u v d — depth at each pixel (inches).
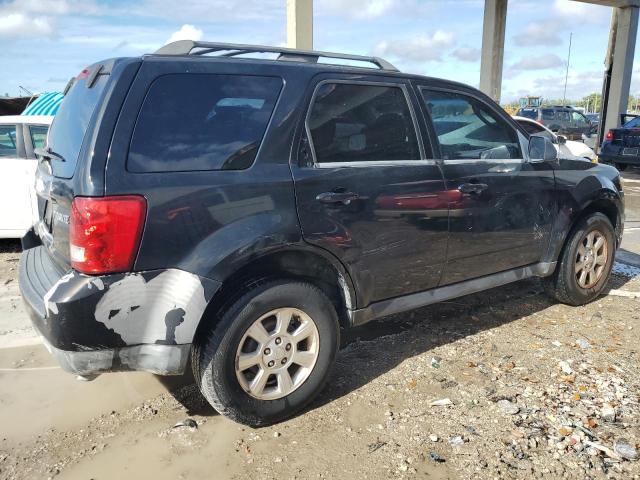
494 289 203.5
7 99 515.5
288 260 115.3
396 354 148.6
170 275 99.0
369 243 123.6
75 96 117.2
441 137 140.5
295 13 392.2
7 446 109.7
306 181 113.2
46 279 108.6
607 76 774.5
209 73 107.2
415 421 116.5
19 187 245.6
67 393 130.5
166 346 99.9
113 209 93.4
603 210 189.6
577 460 103.3
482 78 688.4
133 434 113.6
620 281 213.6
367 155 125.5
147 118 99.3
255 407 111.4
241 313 106.4
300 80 117.0
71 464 104.0
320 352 119.0
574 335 161.2
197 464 103.7
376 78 129.3
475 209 144.0
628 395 126.0
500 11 660.1
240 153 107.3
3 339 161.0
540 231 163.9
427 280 139.3
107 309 95.0
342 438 111.1
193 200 100.4
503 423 115.0
